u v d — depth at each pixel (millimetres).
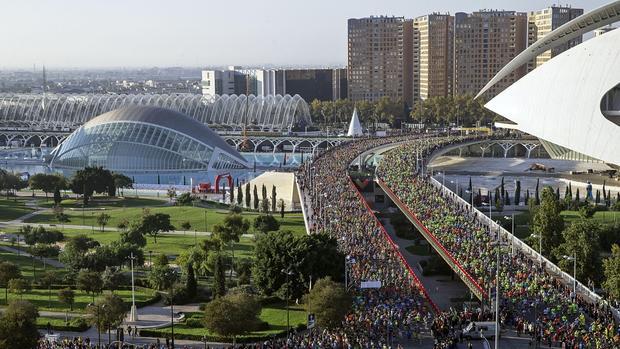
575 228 140875
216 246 157750
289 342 102875
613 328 99312
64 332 117750
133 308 121688
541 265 130000
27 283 139250
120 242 160875
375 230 153875
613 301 117312
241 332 106312
